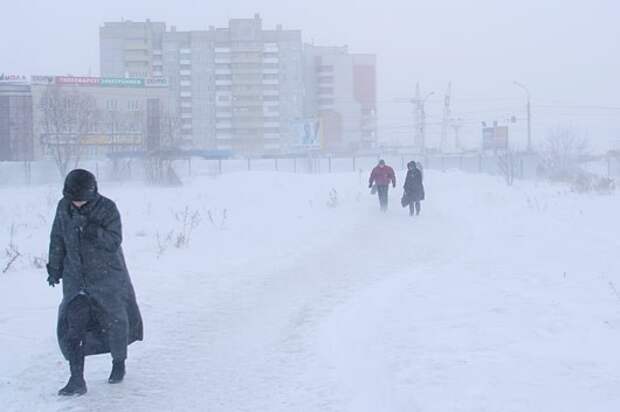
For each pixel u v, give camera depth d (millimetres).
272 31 149625
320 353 11141
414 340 11328
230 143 149625
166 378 10141
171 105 126875
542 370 9406
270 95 149500
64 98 89250
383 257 20938
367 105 164000
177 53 148000
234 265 19531
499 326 11773
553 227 25344
